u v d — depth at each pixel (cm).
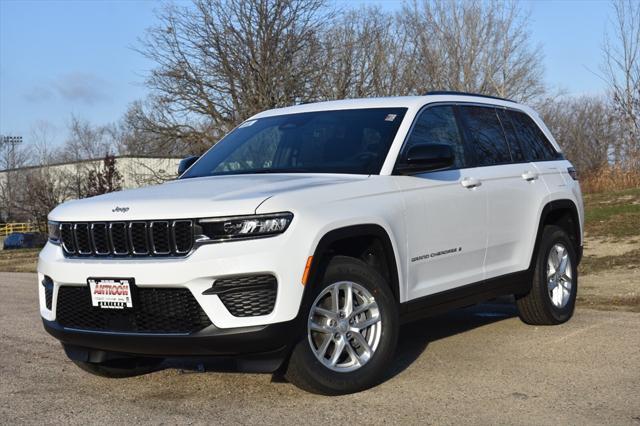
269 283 440
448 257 568
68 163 4975
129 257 463
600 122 3331
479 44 2783
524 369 536
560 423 419
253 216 441
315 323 467
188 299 444
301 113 626
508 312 775
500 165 646
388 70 2581
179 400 489
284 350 447
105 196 521
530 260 660
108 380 552
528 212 658
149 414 461
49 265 493
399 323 521
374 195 508
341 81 2472
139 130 2658
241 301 440
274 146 593
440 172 574
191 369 570
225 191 477
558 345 609
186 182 551
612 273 1016
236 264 435
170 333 448
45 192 4384
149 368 563
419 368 546
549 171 703
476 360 566
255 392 498
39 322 830
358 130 570
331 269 475
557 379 507
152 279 446
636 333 646
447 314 776
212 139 2455
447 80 2669
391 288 516
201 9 2359
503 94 2745
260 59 2348
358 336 485
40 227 4016
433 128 590
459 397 471
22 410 479
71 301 484
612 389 482
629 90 2077
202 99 2442
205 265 436
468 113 640
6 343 705
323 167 546
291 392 493
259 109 2336
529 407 448
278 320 439
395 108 582
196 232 445
